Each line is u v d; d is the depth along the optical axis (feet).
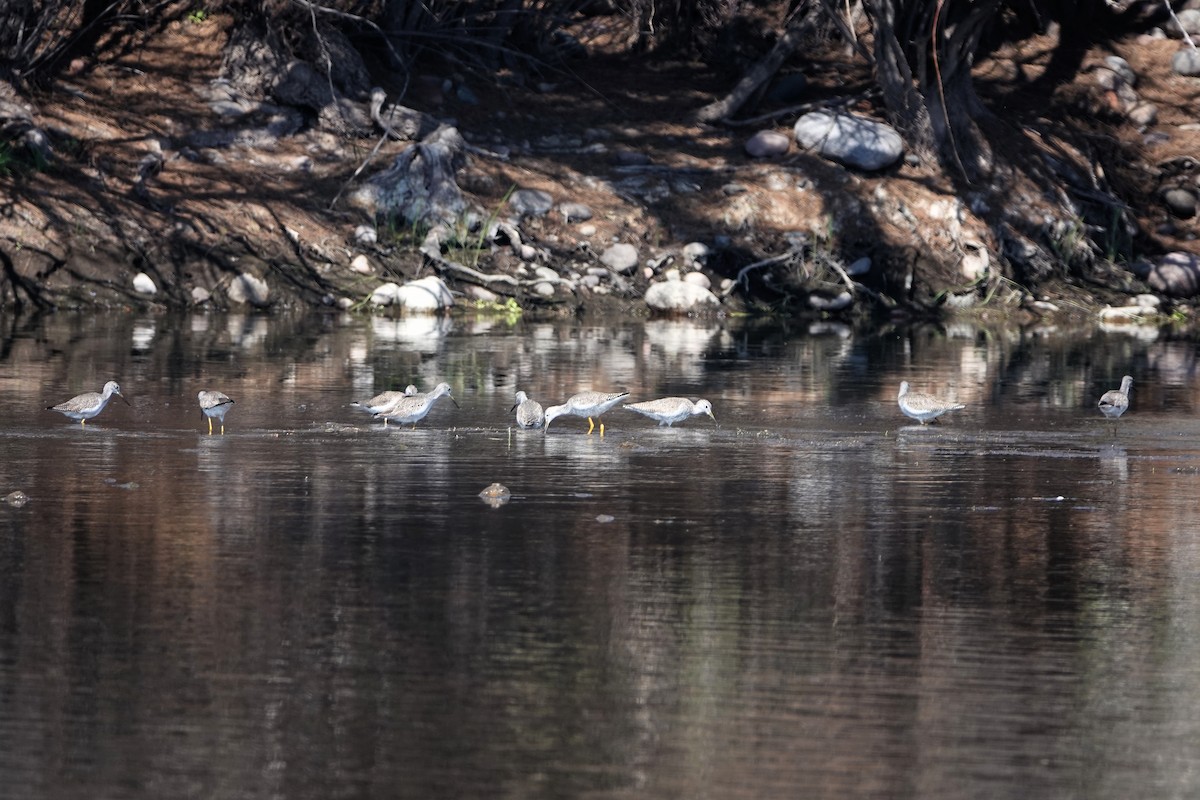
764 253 482.69
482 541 162.30
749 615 137.18
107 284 419.13
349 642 127.54
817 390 293.23
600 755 105.40
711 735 109.09
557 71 555.28
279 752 105.40
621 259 466.29
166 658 123.03
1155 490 195.72
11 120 442.09
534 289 453.58
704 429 243.19
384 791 99.50
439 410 256.32
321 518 171.94
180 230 433.89
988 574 152.25
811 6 540.52
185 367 303.27
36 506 175.94
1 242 413.80
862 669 123.03
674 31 589.73
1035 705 115.75
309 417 245.86
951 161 527.40
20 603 136.98
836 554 159.43
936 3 508.12
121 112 468.75
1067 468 212.02
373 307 434.71
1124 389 257.96
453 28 538.88
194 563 151.23
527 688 117.70
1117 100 596.70
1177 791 100.94
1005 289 497.87
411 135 486.38
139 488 186.91
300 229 448.24
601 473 202.69
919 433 242.58
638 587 145.28
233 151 470.80
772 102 556.92
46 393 264.72
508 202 473.67
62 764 103.14
